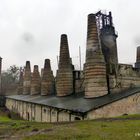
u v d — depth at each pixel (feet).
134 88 81.56
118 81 84.02
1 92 242.58
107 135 34.94
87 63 81.87
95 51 81.00
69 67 104.83
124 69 87.51
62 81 103.40
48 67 131.03
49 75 130.00
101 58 81.20
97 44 82.02
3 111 154.61
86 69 81.97
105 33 106.83
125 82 86.22
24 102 123.44
